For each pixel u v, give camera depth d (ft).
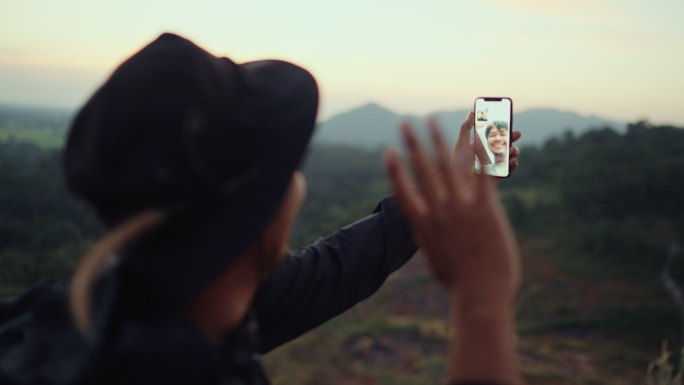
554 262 161.38
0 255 95.86
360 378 82.07
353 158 380.99
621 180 198.59
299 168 2.36
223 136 2.07
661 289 138.00
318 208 253.85
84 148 2.11
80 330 2.00
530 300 140.77
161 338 2.04
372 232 3.71
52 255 88.02
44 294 2.52
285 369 77.61
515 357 1.88
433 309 131.85
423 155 1.97
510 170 3.94
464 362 1.85
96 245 2.01
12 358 2.17
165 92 2.04
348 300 3.61
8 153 233.96
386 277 3.75
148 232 2.07
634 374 92.58
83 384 2.00
